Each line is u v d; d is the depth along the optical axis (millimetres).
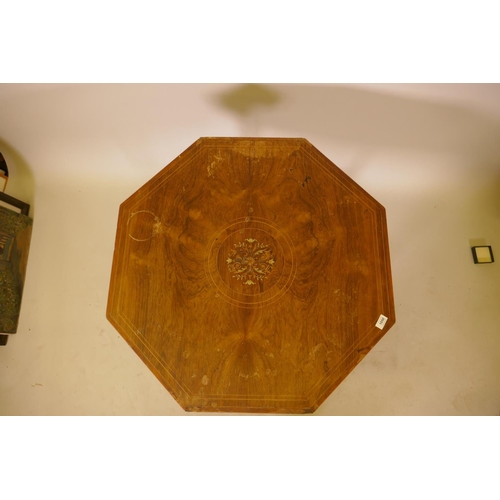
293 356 1441
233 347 1449
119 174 2330
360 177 2332
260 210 1603
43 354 2094
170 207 1604
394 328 2129
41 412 2025
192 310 1488
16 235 2148
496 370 2086
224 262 1544
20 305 2146
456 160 2305
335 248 1557
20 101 2059
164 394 2055
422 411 2029
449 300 2174
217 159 1662
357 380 2059
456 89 1990
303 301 1494
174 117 2156
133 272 1528
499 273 2215
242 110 2127
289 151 1672
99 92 2031
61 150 2283
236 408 1394
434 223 2285
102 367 2084
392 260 2229
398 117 2137
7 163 2277
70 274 2201
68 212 2279
